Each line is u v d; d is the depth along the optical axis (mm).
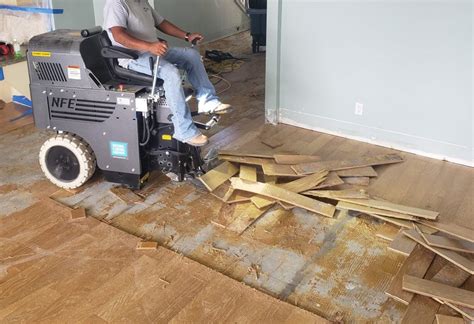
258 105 4691
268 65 4059
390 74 3576
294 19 3838
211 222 2801
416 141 3639
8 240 2613
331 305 2201
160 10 5945
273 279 2365
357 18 3559
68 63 2865
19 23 4559
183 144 3061
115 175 3113
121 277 2346
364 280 2357
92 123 2971
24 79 4531
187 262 2455
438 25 3268
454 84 3348
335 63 3785
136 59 2902
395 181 3268
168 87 2842
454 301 2135
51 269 2396
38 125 3080
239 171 3303
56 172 3109
